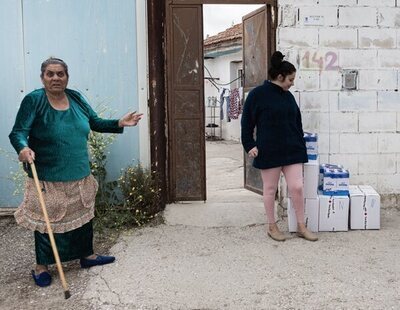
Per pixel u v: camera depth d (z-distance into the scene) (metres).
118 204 6.13
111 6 6.19
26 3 6.17
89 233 4.70
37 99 4.29
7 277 4.64
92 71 6.26
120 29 6.21
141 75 6.20
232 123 16.78
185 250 5.12
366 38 6.23
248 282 4.31
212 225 5.92
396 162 6.41
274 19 6.27
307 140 5.59
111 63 6.25
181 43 6.37
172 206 6.37
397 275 4.41
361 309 3.81
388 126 6.36
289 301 3.96
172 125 6.42
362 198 5.65
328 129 6.29
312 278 4.37
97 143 6.05
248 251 5.06
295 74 5.61
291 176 5.29
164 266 4.70
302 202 5.38
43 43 6.22
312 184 5.57
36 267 4.46
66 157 4.37
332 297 4.01
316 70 6.21
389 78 6.30
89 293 4.17
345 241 5.32
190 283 4.32
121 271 4.61
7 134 6.29
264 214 6.17
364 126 6.33
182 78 6.40
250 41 6.97
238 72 16.73
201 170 6.50
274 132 5.16
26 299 4.14
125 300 4.03
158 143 6.21
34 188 4.36
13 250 5.36
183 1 6.31
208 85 19.00
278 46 6.16
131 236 5.58
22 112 4.23
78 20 6.21
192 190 6.51
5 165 6.31
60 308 3.95
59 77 4.28
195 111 6.44
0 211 6.32
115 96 6.28
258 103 5.16
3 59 6.23
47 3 6.18
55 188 4.38
